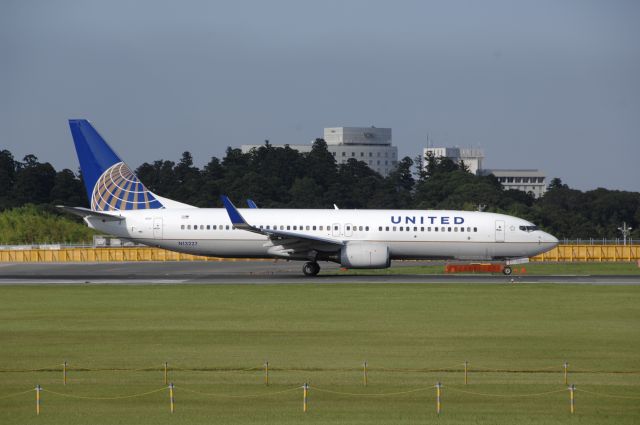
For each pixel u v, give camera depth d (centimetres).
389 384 11300
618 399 10575
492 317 17025
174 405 10288
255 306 18650
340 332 15225
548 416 9869
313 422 9612
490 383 11388
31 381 11469
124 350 13575
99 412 9981
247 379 11562
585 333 15162
